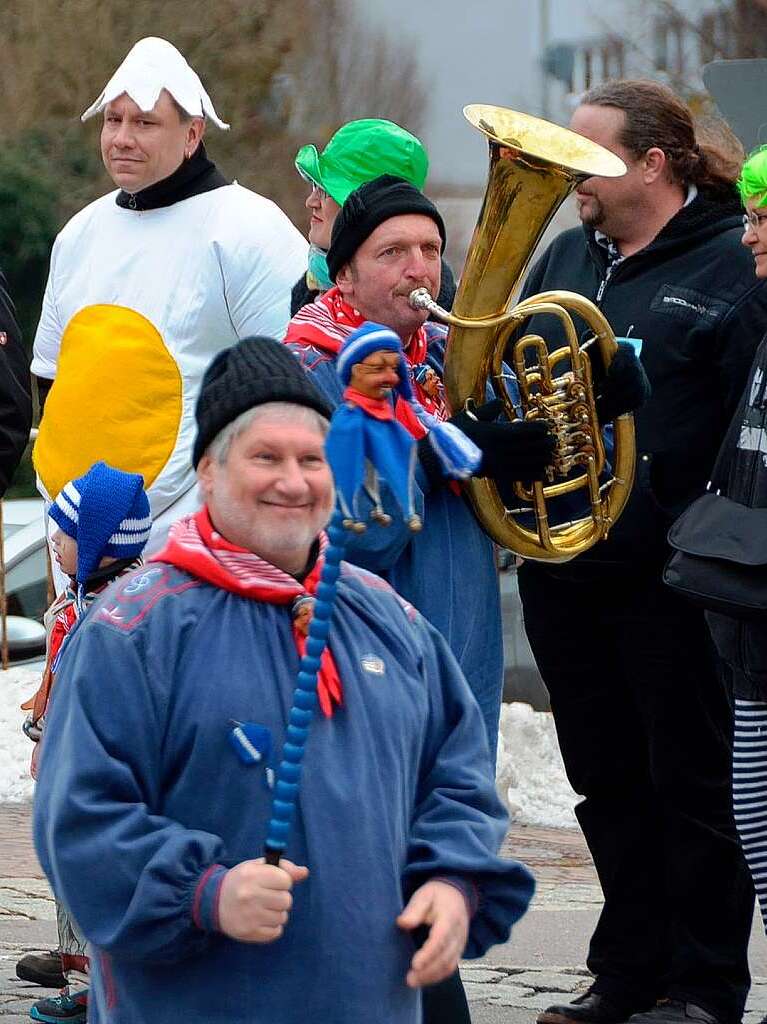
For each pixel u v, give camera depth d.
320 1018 7.02
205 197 14.00
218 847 6.96
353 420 6.81
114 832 6.91
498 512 10.55
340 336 10.32
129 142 13.77
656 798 12.82
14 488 61.00
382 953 7.11
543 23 60.91
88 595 11.30
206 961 7.02
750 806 11.36
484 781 7.69
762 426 11.29
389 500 9.78
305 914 7.03
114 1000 7.21
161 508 13.96
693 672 12.45
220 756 7.07
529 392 10.70
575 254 13.23
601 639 12.84
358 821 7.11
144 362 13.88
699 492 12.40
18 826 19.59
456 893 7.24
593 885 17.81
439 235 10.42
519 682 25.44
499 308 10.36
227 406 7.34
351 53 72.56
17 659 25.16
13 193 64.50
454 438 7.79
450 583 10.37
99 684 7.07
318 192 12.28
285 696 7.15
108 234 14.16
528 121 10.27
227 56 67.44
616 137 12.48
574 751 13.00
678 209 12.65
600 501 11.01
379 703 7.34
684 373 12.34
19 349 14.13
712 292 12.30
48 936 14.62
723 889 12.41
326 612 6.87
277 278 13.88
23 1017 12.41
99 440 13.87
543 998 13.42
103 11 65.62
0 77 65.75
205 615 7.22
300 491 7.27
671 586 11.17
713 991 12.41
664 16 50.19
